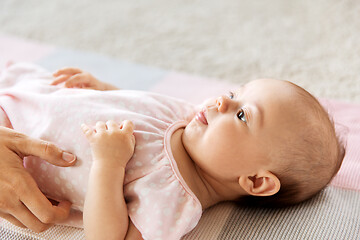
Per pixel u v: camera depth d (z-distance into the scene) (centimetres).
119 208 94
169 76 173
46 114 106
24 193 92
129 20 211
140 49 192
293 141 101
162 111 112
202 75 176
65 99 108
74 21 209
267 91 105
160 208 95
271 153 101
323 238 100
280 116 102
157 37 199
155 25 208
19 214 93
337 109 149
